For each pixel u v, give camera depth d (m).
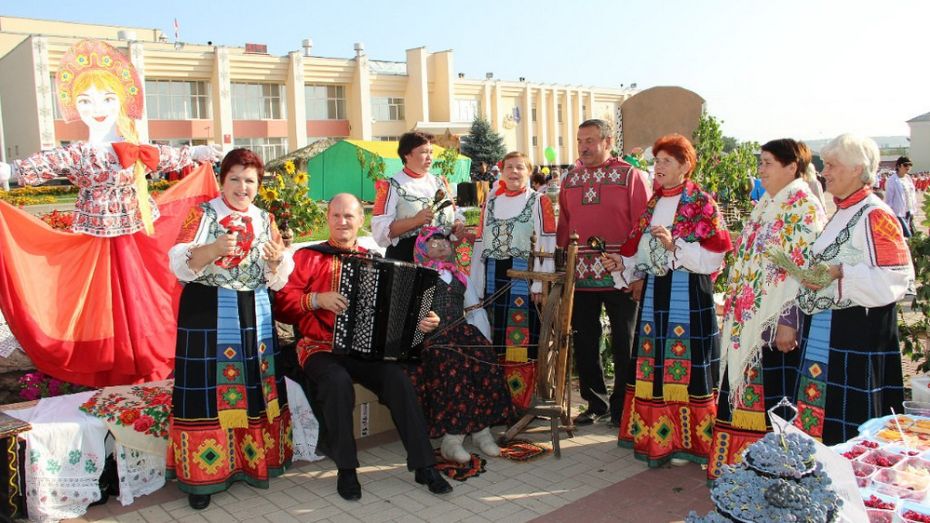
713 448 4.04
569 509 3.91
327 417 4.20
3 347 5.01
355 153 23.91
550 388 4.80
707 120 8.05
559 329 4.66
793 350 3.91
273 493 4.22
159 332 5.03
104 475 4.09
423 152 5.16
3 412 4.11
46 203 17.64
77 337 4.74
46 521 3.86
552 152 40.81
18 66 30.22
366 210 19.89
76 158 4.69
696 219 4.22
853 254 3.36
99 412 4.08
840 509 2.16
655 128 8.27
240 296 4.08
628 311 5.08
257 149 37.41
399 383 4.24
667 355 4.32
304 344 4.61
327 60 38.81
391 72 43.56
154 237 5.07
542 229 5.18
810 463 2.24
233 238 3.81
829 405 3.51
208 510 3.99
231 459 4.11
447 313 4.77
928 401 3.81
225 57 34.78
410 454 4.20
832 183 3.46
